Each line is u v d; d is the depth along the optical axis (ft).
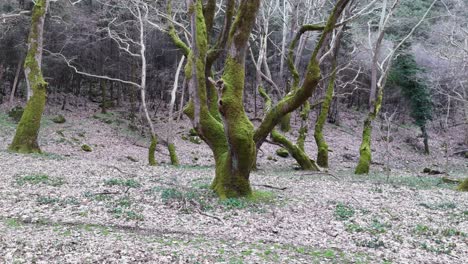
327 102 81.66
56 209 31.30
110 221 29.17
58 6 97.04
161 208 33.40
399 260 24.21
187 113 39.86
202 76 38.17
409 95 123.13
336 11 32.89
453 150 123.54
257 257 23.32
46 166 50.44
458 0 93.76
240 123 35.29
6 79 116.37
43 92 63.52
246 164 36.65
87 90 130.82
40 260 20.81
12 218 28.35
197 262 21.80
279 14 108.68
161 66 128.98
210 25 45.65
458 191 53.36
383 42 103.96
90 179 43.70
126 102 127.44
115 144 91.86
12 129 86.79
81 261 20.98
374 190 50.14
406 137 129.08
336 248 26.14
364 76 137.59
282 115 37.14
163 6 84.17
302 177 60.29
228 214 32.65
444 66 107.96
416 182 61.26
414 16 96.99
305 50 126.41
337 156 99.50
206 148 98.94
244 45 35.29
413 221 34.06
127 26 97.14
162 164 68.74
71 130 94.63
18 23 95.81
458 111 132.57
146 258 21.98
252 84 142.82
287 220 32.22
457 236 29.94
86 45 102.63
